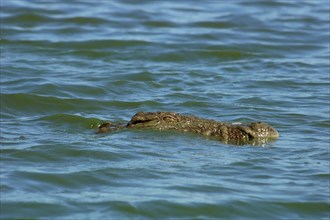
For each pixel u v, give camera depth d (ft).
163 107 237.86
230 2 417.08
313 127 217.15
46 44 318.65
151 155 186.29
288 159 187.21
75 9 385.09
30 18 362.12
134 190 167.12
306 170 180.45
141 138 197.36
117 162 181.88
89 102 240.32
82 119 218.79
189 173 176.76
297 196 166.50
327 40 343.87
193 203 161.38
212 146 193.47
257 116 227.40
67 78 267.80
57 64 289.74
